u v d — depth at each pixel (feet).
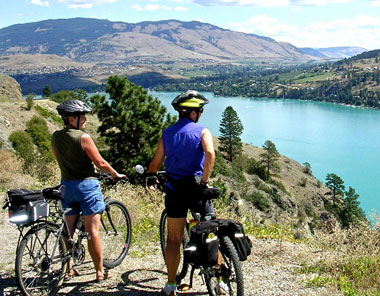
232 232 11.22
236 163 302.66
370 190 324.19
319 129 635.66
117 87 72.69
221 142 324.19
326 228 19.71
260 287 13.80
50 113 151.64
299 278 14.65
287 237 21.24
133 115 71.97
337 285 13.87
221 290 11.53
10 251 18.39
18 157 46.16
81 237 14.03
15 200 11.99
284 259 16.89
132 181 64.90
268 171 311.27
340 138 556.92
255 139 547.08
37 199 12.32
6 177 34.94
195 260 10.91
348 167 398.83
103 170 13.66
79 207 13.92
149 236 19.85
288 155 452.76
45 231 12.98
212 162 11.51
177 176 12.01
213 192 11.65
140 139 72.02
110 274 14.89
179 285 13.74
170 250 12.60
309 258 16.88
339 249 17.30
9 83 245.45
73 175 13.51
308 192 309.42
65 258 13.39
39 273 12.87
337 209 262.47
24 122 121.60
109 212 16.05
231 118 318.65
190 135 11.91
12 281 14.48
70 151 13.26
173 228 12.44
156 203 25.44
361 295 13.04
